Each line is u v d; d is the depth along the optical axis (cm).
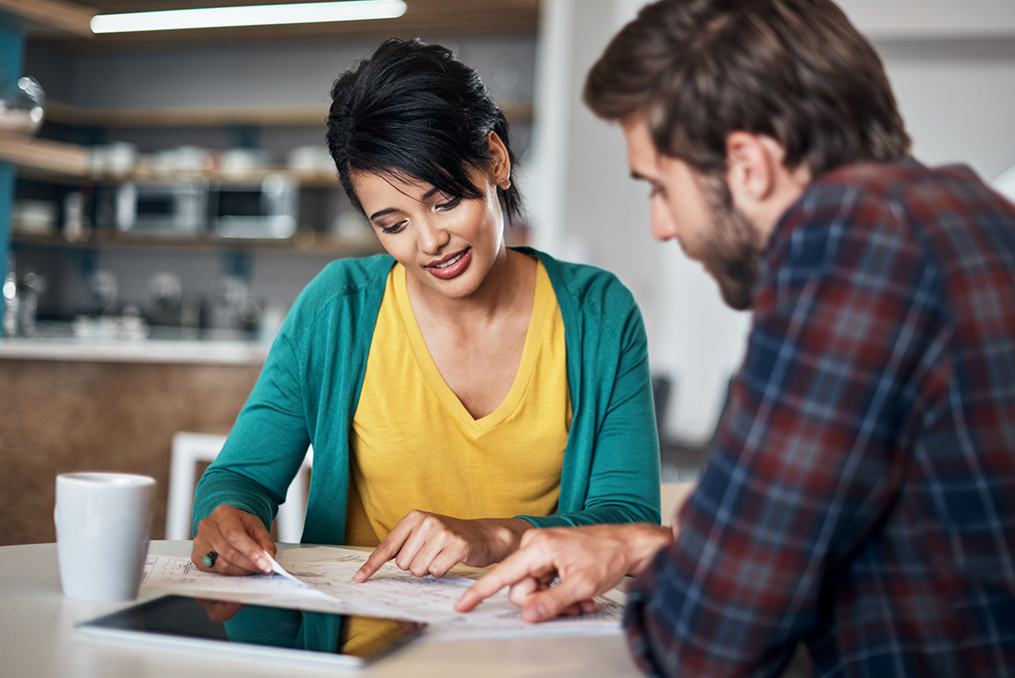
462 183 101
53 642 68
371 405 121
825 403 55
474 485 122
